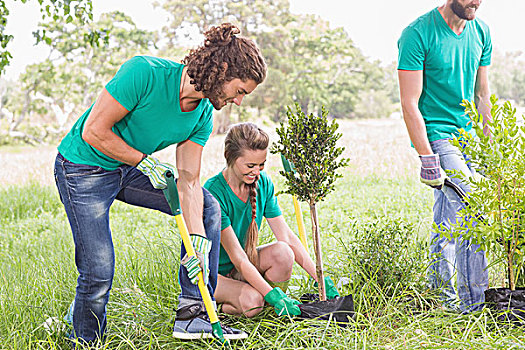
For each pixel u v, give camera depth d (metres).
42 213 8.31
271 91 46.16
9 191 10.29
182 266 2.90
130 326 3.14
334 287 3.24
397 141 22.77
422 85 3.39
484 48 3.53
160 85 2.60
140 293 3.47
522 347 2.65
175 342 2.92
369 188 9.02
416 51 3.29
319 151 2.94
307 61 50.34
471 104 3.06
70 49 39.47
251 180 3.23
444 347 2.69
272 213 3.54
